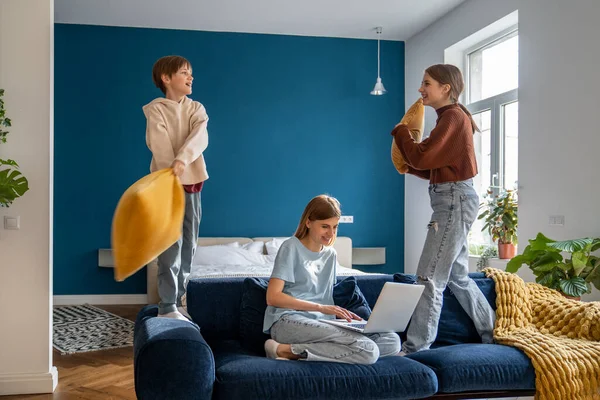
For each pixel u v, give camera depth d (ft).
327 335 8.14
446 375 8.10
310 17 21.39
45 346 11.87
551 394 8.25
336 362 8.02
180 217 7.28
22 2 11.88
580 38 14.48
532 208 16.20
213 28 22.81
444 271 9.47
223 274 18.19
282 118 23.59
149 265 21.56
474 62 20.75
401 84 24.34
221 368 7.62
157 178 7.12
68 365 13.74
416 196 23.39
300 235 9.00
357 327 8.39
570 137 14.82
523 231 16.57
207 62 23.11
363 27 22.54
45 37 11.93
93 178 22.47
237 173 23.36
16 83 11.83
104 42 22.47
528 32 16.35
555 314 9.84
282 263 8.70
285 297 8.50
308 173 23.76
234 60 23.27
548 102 15.58
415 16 21.20
